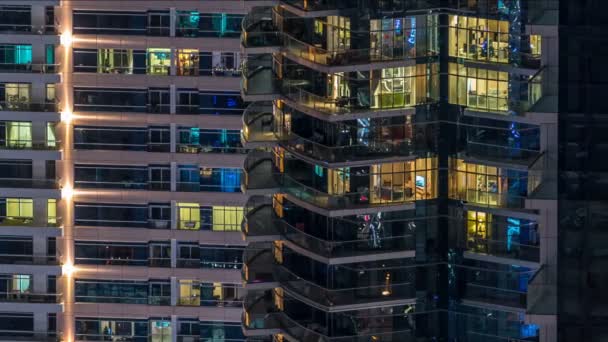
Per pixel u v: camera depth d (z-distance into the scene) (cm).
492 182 15862
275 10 16725
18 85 19500
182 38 19338
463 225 16038
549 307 15162
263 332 17088
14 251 19625
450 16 15812
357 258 16312
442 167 16038
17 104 19512
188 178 19462
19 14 19438
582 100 14975
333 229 16438
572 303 15150
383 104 16125
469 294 16088
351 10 16100
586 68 14938
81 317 19650
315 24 16325
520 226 15825
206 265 19512
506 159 15775
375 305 16338
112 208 19550
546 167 15112
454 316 16175
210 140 19425
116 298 19612
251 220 17112
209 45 19338
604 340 15188
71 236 19612
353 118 16175
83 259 19612
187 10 19338
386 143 16150
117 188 19525
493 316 16038
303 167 16650
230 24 19325
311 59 16300
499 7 15612
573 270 15150
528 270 15850
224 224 19475
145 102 19438
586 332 15200
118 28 19400
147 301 19575
